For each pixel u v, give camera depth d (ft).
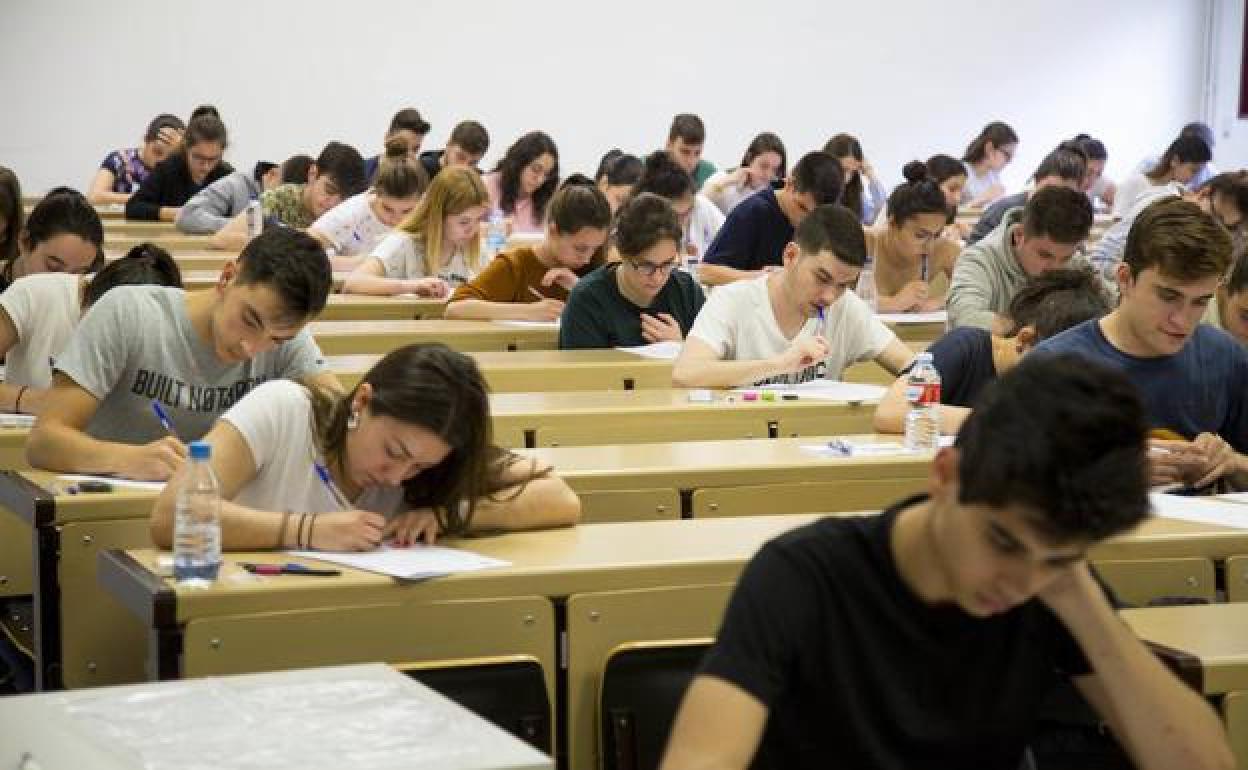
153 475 9.00
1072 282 11.79
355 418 7.67
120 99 34.04
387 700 5.29
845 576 5.09
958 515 4.65
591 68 36.81
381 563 7.32
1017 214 15.94
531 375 13.50
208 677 6.00
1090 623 5.16
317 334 14.94
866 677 5.10
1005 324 12.28
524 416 11.20
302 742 4.87
